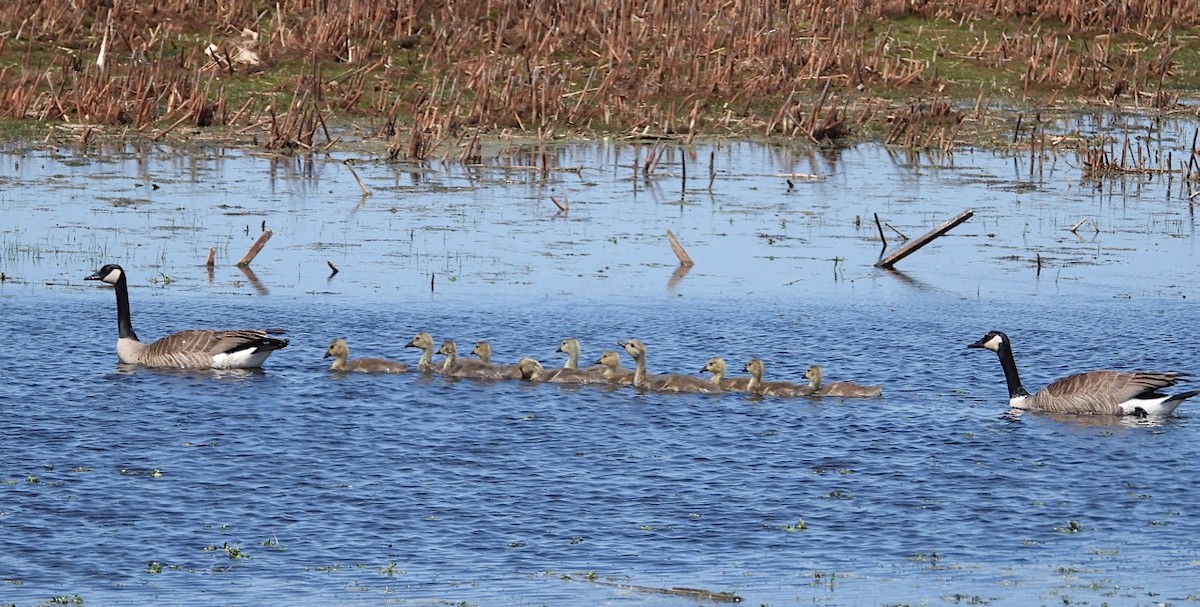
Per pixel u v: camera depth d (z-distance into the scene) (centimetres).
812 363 4322
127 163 6775
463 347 4403
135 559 2700
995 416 3794
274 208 6103
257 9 8519
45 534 2805
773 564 2742
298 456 3325
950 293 5197
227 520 2911
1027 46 9169
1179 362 4372
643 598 2550
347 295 4944
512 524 2923
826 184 6969
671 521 2961
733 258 5588
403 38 8344
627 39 8575
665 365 4262
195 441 3416
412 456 3347
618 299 4988
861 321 4812
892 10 9450
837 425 3672
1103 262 5666
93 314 4625
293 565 2689
